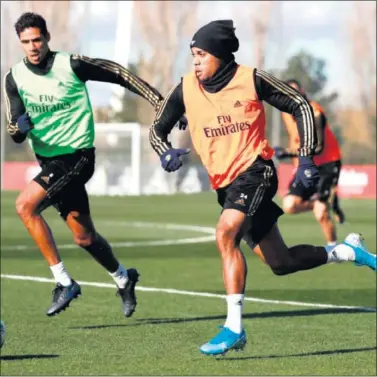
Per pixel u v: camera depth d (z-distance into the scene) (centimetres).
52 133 1537
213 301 1895
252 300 1919
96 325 1614
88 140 1550
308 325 1631
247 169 1316
